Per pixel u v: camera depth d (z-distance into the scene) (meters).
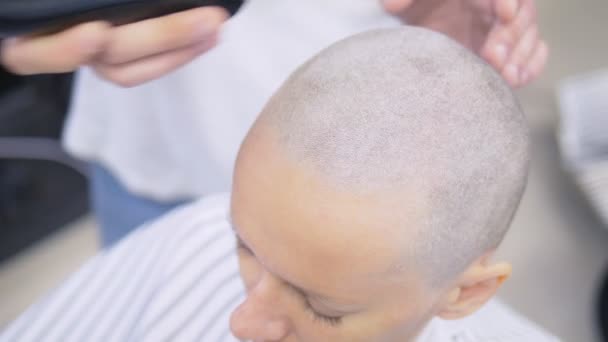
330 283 0.34
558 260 1.08
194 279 0.62
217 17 0.35
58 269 1.15
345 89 0.33
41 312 0.65
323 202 0.32
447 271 0.36
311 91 0.34
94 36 0.33
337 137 0.32
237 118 0.77
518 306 1.02
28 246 1.17
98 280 0.66
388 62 0.35
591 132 1.12
